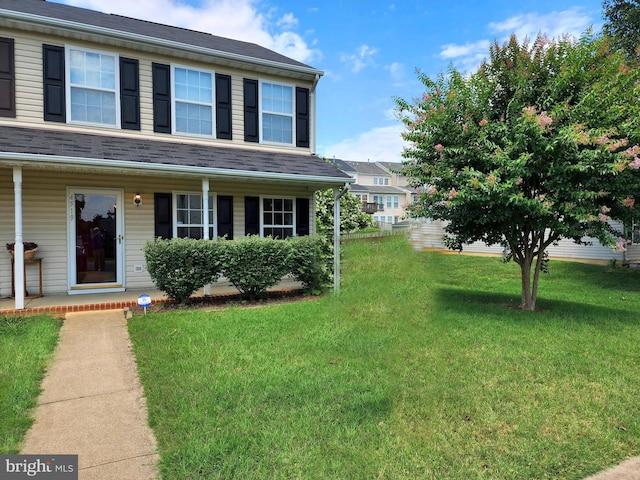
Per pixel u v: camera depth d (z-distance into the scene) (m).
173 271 6.83
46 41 7.54
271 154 9.54
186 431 2.83
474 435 2.81
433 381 3.61
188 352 4.44
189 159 7.73
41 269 7.52
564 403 3.30
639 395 3.46
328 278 5.23
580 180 5.95
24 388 3.52
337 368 3.86
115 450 2.67
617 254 13.40
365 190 38.88
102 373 4.01
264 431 2.82
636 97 6.18
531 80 6.38
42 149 6.39
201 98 9.06
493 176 5.69
